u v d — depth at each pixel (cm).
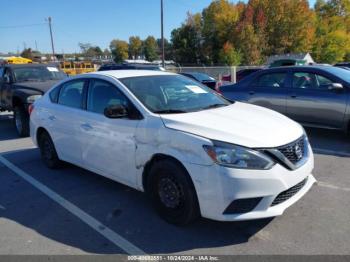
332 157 623
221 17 6525
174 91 471
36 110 621
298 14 6022
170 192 383
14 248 361
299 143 376
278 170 339
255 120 393
